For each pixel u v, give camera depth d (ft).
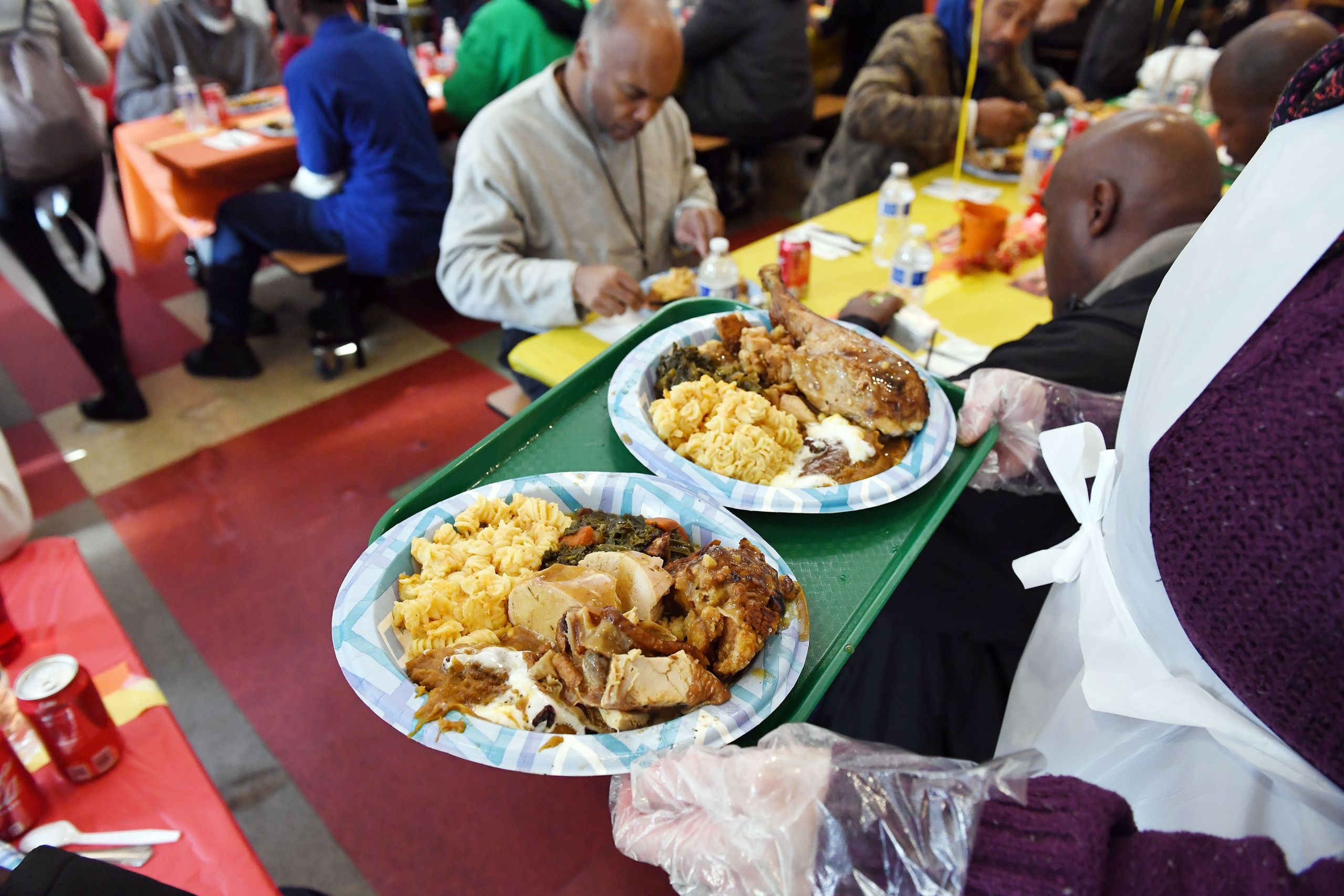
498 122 6.82
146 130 11.14
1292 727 1.93
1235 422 1.86
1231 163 8.14
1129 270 4.04
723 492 3.24
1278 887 1.51
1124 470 2.43
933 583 4.27
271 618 7.63
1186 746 2.35
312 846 5.81
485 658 2.50
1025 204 8.61
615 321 6.52
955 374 5.25
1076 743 2.79
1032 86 10.73
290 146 10.43
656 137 7.79
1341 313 1.65
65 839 2.99
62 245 10.01
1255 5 12.34
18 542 4.33
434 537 2.96
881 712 4.64
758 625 2.54
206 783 3.25
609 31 6.16
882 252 7.52
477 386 11.04
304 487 9.27
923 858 1.75
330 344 11.04
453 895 5.53
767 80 13.34
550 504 3.11
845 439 3.59
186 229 11.00
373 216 9.89
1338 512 1.67
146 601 7.83
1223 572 1.94
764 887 1.83
